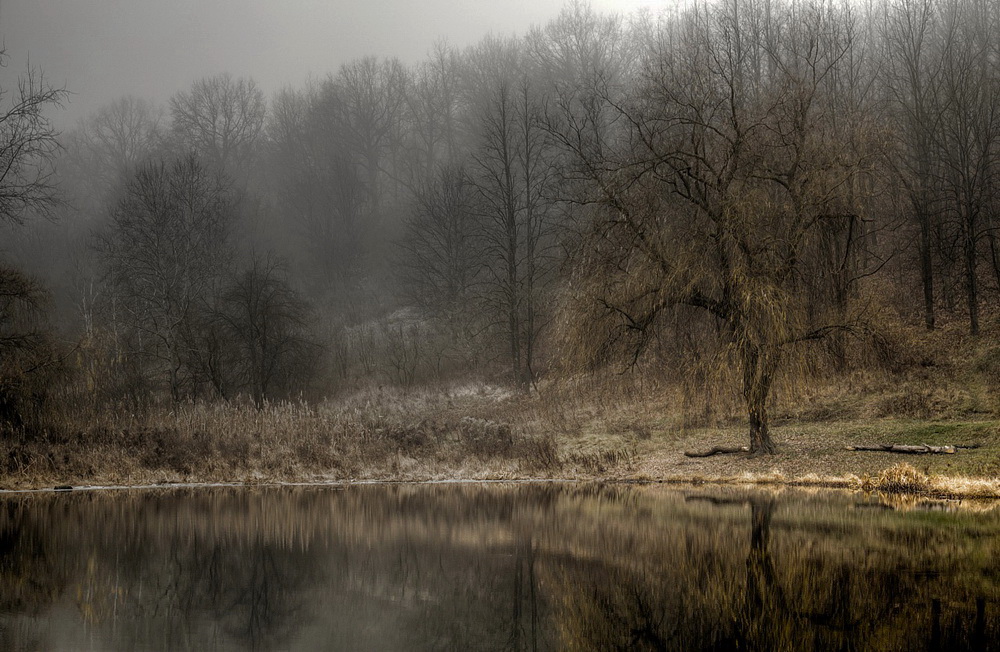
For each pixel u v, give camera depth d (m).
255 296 55.47
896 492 24.97
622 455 33.88
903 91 46.91
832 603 12.47
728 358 29.14
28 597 13.71
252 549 17.81
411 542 18.48
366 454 34.16
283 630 11.81
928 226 41.34
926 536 17.56
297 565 16.20
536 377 51.09
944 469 26.02
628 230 30.73
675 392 33.28
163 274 53.19
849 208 30.67
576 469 32.62
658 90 31.67
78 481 30.22
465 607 12.98
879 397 34.88
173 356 51.59
